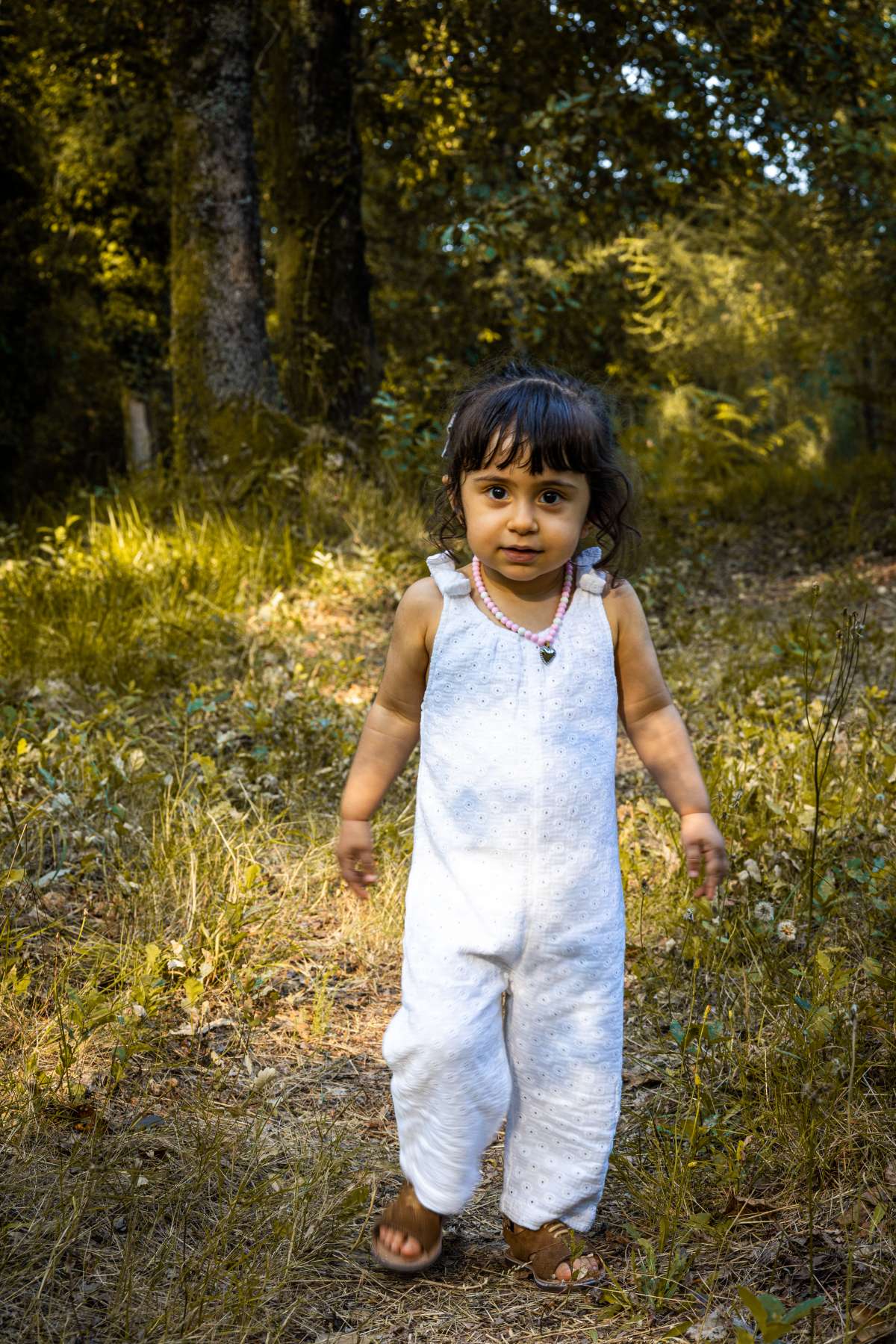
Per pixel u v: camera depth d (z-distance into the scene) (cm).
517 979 209
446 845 206
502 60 1144
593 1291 216
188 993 298
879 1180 233
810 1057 249
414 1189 214
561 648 208
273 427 938
